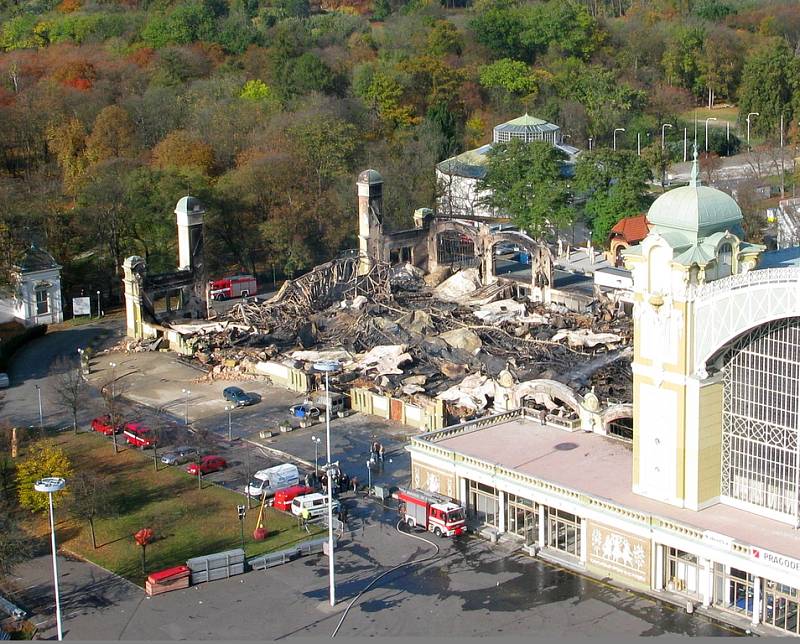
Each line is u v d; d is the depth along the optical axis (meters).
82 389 189.50
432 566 129.38
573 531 130.75
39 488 111.88
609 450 140.75
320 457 162.50
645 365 124.69
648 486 126.44
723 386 122.06
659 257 121.88
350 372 192.00
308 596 123.19
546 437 145.88
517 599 121.00
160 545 136.00
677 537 118.31
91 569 130.75
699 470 122.00
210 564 127.06
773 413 118.69
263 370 197.00
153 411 183.00
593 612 117.69
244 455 164.25
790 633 111.94
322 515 142.12
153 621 118.56
